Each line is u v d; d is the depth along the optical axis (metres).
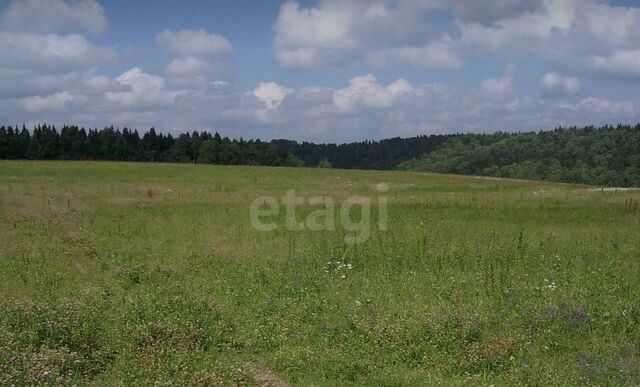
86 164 70.00
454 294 10.29
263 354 7.99
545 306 9.25
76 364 7.18
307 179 54.03
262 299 10.30
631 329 8.51
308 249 14.52
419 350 7.84
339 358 7.52
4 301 9.16
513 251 13.66
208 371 6.96
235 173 60.94
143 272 12.38
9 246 15.10
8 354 6.95
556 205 25.52
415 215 22.16
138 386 6.55
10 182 42.31
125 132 115.62
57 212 23.16
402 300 10.08
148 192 33.75
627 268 12.04
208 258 13.70
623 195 31.02
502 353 7.59
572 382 6.84
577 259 12.91
